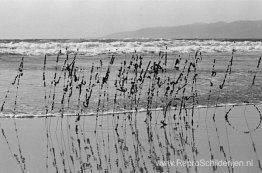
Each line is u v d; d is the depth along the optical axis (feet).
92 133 20.25
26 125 21.53
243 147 17.83
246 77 35.32
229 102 27.17
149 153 16.92
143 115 23.98
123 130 20.84
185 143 18.49
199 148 17.67
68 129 20.90
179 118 23.41
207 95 28.68
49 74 35.17
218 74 36.45
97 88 29.91
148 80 33.22
